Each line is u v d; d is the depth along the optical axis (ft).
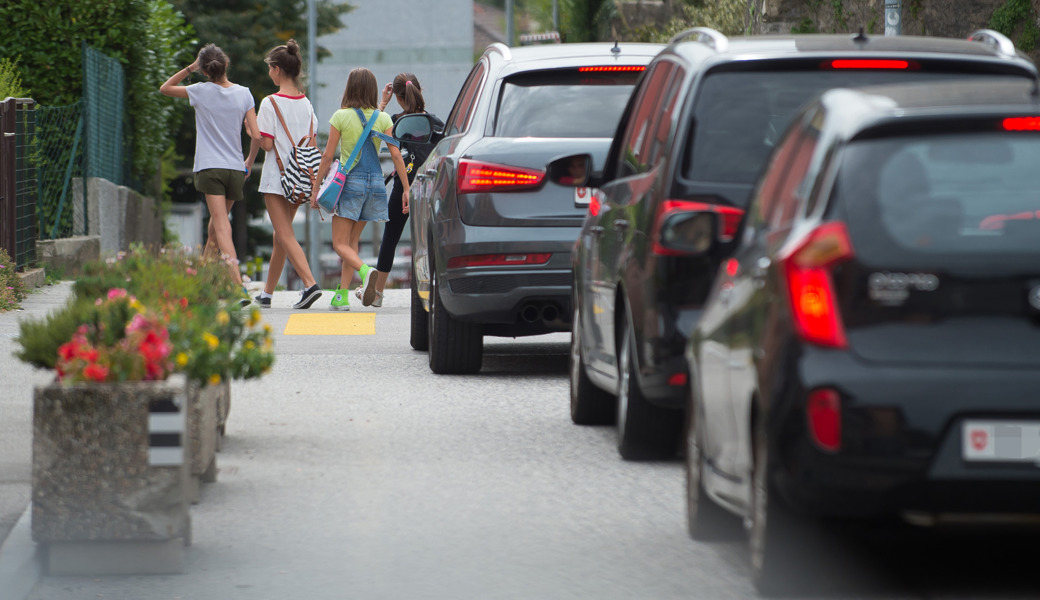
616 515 78.43
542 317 121.80
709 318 69.92
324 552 71.31
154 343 68.33
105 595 64.18
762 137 82.84
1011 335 56.39
